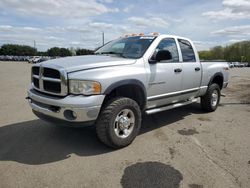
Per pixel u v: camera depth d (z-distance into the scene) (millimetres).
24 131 4695
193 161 3514
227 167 3344
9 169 3221
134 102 3951
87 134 4559
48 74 3705
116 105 3691
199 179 3033
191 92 5539
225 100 8422
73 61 3857
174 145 4098
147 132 4754
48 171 3186
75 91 3416
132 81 3879
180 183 2941
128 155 3689
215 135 4625
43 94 3807
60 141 4211
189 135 4613
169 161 3506
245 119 5785
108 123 3650
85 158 3574
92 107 3402
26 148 3908
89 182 2939
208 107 6320
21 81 13766
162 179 3023
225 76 6836
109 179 3012
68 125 3504
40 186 2838
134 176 3080
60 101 3402
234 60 82562
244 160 3564
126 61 3984
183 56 5234
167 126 5168
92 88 3422
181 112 6418
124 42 4938
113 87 3609
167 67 4629
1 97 8359
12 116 5758
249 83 14398
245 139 4418
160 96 4594
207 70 5949
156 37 4672
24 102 7469
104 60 3920
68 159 3537
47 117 3730
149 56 4328
